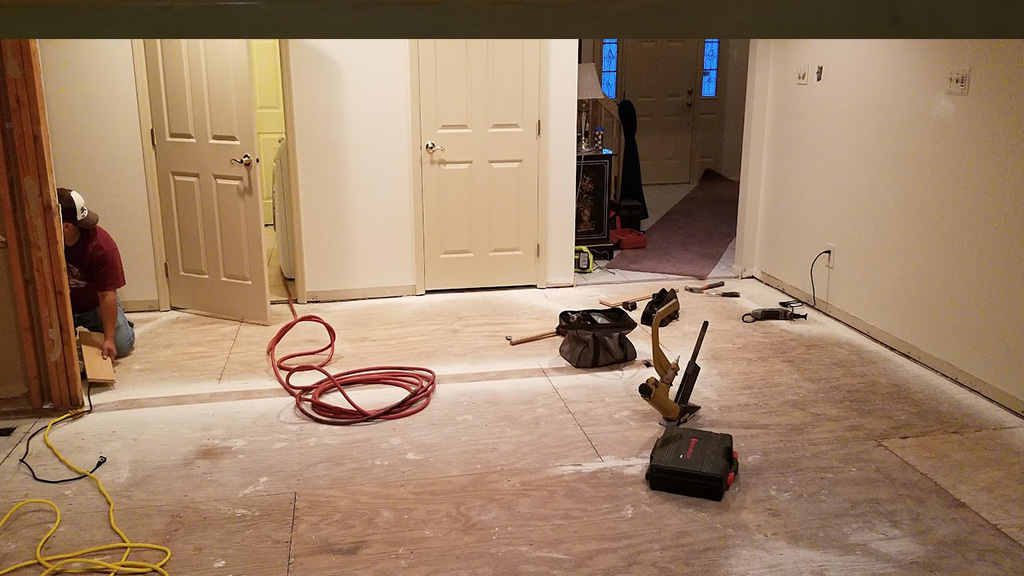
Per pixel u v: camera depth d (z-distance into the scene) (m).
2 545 2.64
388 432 3.40
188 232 4.78
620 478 3.04
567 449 3.25
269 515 2.81
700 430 3.13
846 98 4.50
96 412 3.58
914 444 3.26
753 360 4.15
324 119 4.87
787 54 5.08
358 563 2.56
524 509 2.84
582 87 5.66
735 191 8.65
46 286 3.39
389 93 4.90
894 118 4.11
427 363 4.14
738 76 9.02
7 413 3.53
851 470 3.07
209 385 3.87
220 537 2.69
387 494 2.94
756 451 3.22
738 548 2.61
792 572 2.49
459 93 4.98
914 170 4.00
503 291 5.34
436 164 5.07
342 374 3.94
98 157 4.65
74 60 4.48
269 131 6.95
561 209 5.30
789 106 5.10
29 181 3.26
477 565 2.54
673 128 9.14
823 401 3.66
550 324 4.71
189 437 3.36
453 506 2.86
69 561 2.56
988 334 3.62
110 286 3.92
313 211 4.98
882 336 4.36
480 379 3.93
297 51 4.74
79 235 3.87
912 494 2.90
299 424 3.48
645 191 8.80
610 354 4.05
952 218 3.77
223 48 4.38
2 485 2.99
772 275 5.45
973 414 3.52
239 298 4.73
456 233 5.21
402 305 5.07
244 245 4.62
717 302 5.12
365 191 5.02
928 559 2.55
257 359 4.20
